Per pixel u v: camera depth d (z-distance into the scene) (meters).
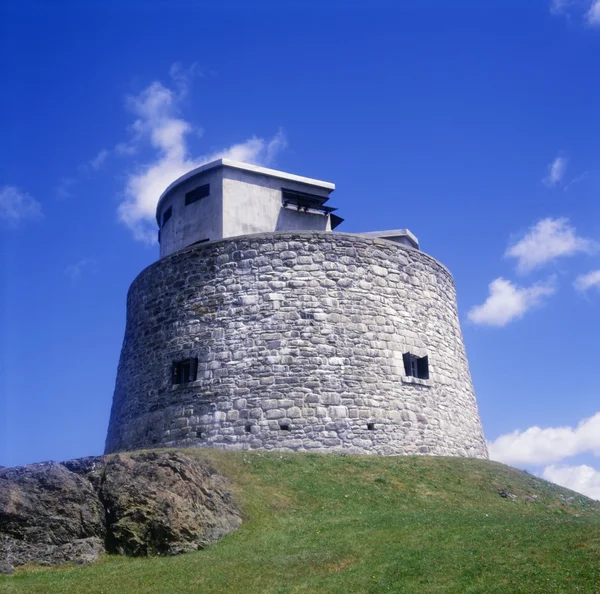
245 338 32.41
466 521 23.56
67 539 21.97
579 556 19.36
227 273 33.78
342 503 25.59
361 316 33.22
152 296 35.72
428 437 32.94
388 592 18.30
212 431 31.28
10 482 22.44
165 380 33.41
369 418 31.56
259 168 38.41
